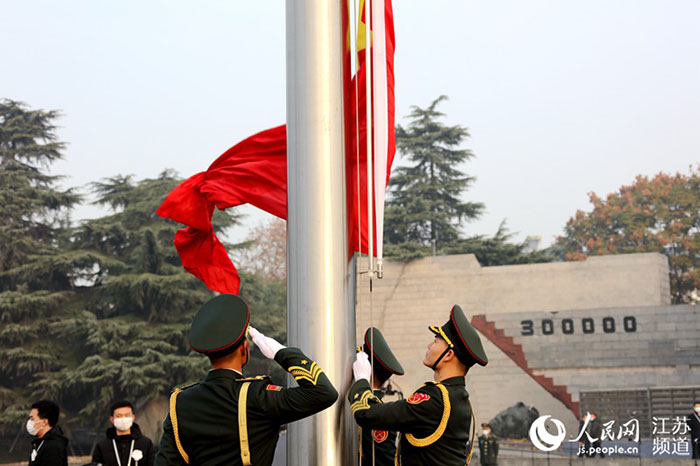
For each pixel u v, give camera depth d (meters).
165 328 43.34
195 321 2.99
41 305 44.56
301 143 3.01
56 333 44.78
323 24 3.06
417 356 34.34
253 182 3.73
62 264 46.12
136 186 49.22
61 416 42.31
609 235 51.84
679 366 31.55
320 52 3.04
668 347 31.78
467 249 47.44
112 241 48.12
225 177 3.76
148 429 41.34
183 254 4.05
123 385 40.44
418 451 3.15
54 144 49.34
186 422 2.86
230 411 2.80
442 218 48.34
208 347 2.88
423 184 50.19
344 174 3.05
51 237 49.56
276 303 51.50
